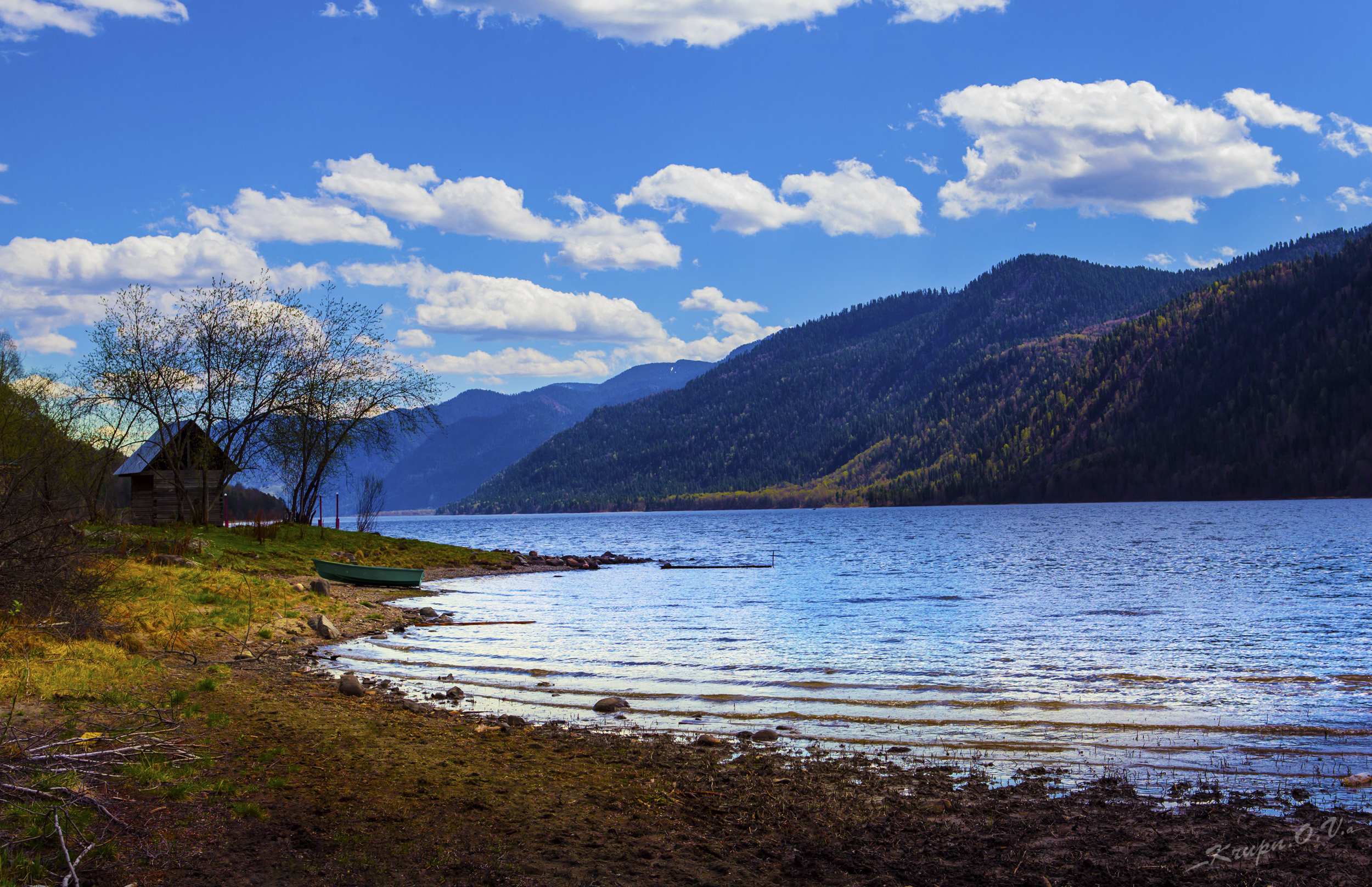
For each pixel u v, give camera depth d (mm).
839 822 9172
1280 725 13883
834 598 39062
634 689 17531
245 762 10023
